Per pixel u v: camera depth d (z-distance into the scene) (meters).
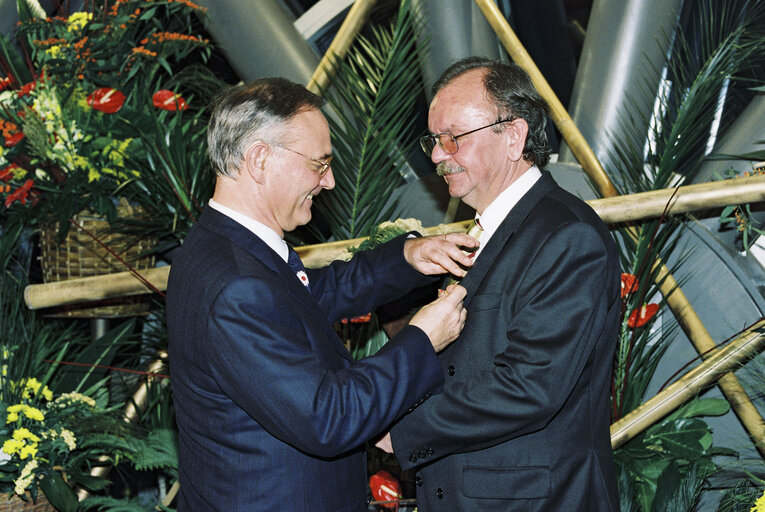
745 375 2.55
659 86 2.84
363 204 2.86
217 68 3.53
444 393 1.62
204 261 1.48
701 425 2.55
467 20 3.02
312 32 3.36
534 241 1.61
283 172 1.53
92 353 3.09
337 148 2.86
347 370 1.46
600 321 1.58
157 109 2.89
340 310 1.91
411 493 2.27
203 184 2.77
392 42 2.91
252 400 1.40
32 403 2.66
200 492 1.50
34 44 2.97
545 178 1.74
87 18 2.96
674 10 2.82
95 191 2.76
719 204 2.36
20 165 2.80
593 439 1.66
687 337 2.72
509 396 1.54
